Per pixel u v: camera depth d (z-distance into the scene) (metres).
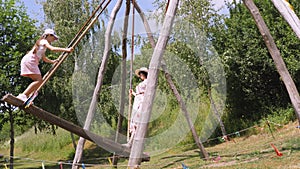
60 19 16.42
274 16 14.35
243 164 7.27
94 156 15.65
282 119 13.66
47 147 20.91
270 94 15.05
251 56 14.16
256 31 14.34
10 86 14.47
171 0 6.39
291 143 8.72
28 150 21.59
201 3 13.49
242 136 14.16
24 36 15.32
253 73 14.40
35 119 16.61
